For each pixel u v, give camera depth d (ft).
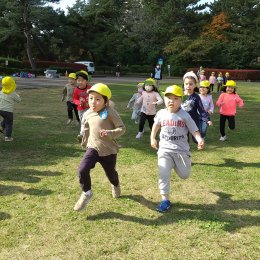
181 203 15.78
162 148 15.25
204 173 20.06
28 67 151.12
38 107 46.11
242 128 35.24
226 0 195.31
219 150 25.64
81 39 186.19
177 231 13.20
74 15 186.19
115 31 195.83
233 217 14.44
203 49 176.14
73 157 22.68
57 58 185.26
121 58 190.60
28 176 18.88
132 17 201.05
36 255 11.53
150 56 189.26
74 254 11.63
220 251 11.89
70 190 17.01
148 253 11.74
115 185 15.85
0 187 17.22
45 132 30.42
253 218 14.39
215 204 15.74
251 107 53.06
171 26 190.49
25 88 73.20
